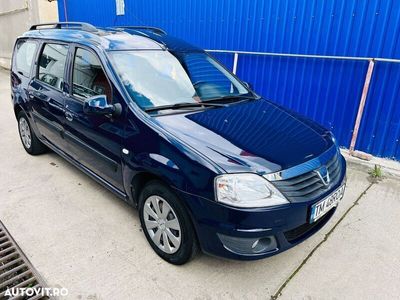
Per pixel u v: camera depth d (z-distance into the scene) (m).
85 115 3.06
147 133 2.48
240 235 2.08
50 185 3.71
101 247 2.73
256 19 5.33
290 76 5.15
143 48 3.21
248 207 2.05
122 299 2.25
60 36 3.68
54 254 2.64
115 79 2.79
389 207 3.42
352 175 4.10
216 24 5.90
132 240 2.83
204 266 2.56
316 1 4.65
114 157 2.81
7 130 5.65
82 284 2.36
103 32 3.41
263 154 2.26
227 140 2.37
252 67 5.57
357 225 3.12
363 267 2.60
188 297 2.28
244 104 3.11
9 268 2.50
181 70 3.20
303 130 2.73
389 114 4.36
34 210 3.23
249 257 2.15
